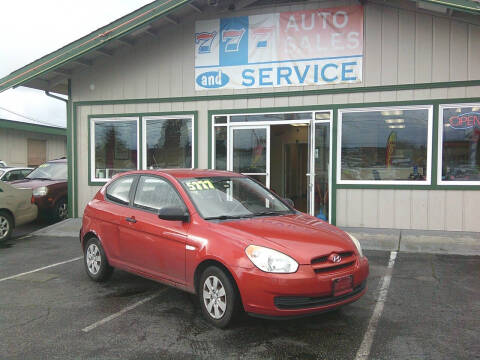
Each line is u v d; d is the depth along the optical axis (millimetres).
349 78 9055
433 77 8539
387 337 4074
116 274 6484
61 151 25562
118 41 10188
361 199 9062
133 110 10719
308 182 9406
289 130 12188
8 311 4898
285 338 4078
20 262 7297
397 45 8727
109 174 11031
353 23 8984
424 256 7219
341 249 4262
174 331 4281
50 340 4094
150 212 5301
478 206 8383
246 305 4031
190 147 10367
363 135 9062
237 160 9984
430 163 8617
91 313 4812
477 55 8289
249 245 4145
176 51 10328
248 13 9719
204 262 4449
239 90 9867
